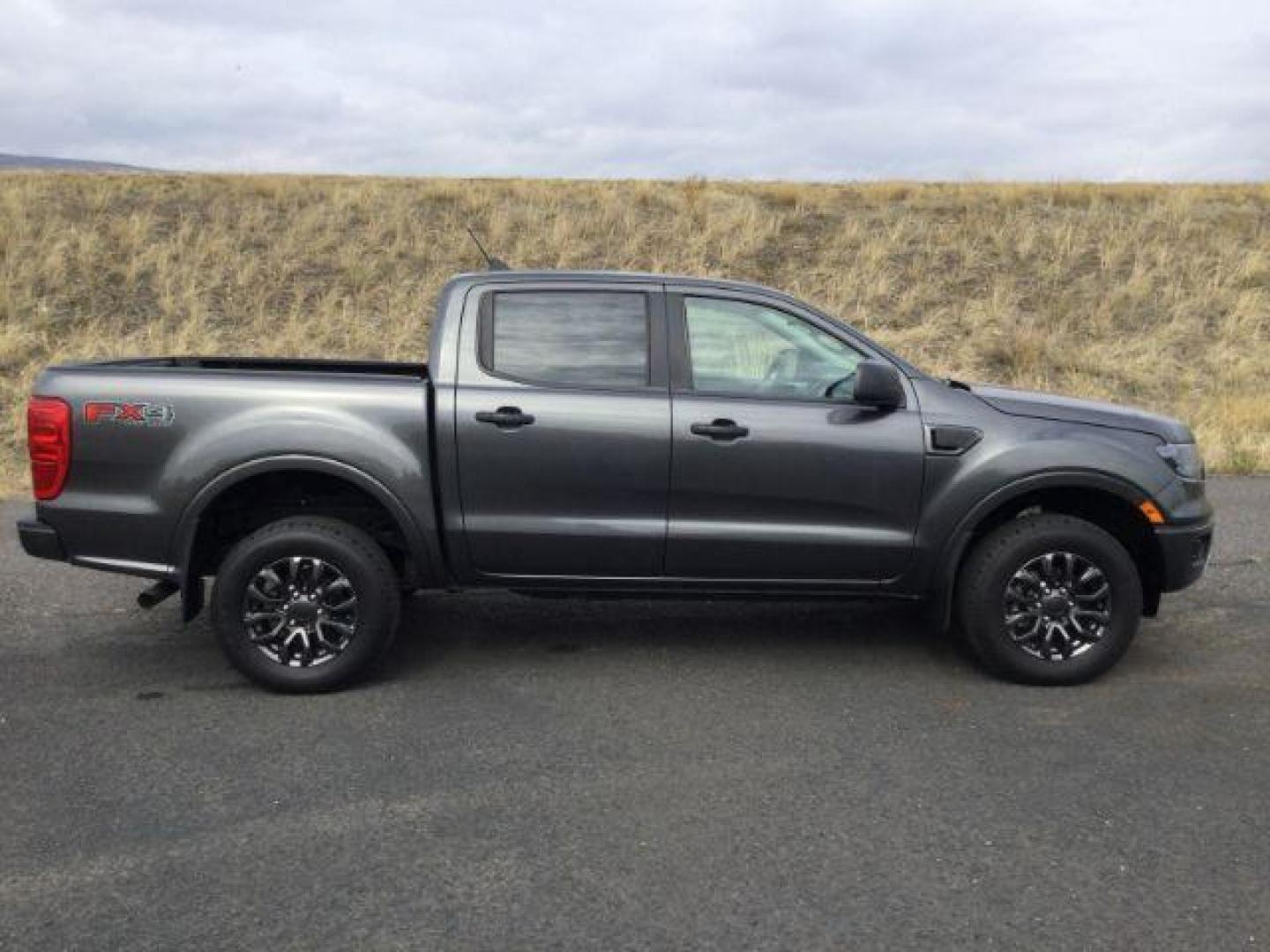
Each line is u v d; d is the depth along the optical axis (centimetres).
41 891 335
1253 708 491
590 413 516
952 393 532
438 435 514
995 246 2023
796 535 521
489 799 399
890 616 639
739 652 571
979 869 348
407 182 2297
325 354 1581
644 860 354
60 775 420
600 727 468
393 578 514
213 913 323
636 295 532
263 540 504
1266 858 355
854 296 1847
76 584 699
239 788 408
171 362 602
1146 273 1902
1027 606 520
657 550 521
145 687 521
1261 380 1567
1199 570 542
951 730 465
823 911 324
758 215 2133
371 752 442
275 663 509
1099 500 552
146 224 1903
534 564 525
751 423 516
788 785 411
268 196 2125
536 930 314
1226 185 2408
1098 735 460
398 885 339
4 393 1357
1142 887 337
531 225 2034
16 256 1739
